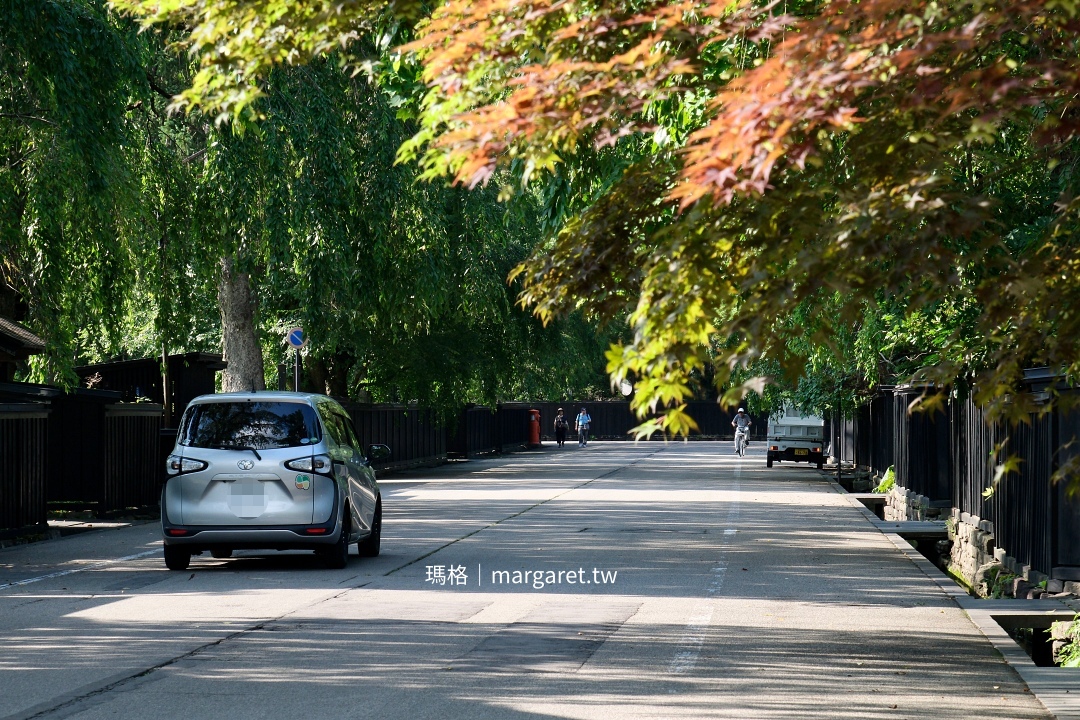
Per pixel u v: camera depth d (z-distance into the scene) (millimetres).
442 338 140500
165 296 82125
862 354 75812
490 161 20141
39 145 63594
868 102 21406
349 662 31688
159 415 89500
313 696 27703
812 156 18297
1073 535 48062
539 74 19375
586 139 29922
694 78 23328
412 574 50406
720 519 80000
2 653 32938
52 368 76062
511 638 35375
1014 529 57438
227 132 74375
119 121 63875
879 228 17797
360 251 82812
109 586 47031
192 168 83375
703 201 18328
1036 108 28031
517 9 20469
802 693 28125
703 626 37719
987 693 28203
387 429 162125
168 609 40844
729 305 19844
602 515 82875
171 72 80000
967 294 23625
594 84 19453
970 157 30594
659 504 94062
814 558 57312
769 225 19281
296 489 51188
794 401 128125
